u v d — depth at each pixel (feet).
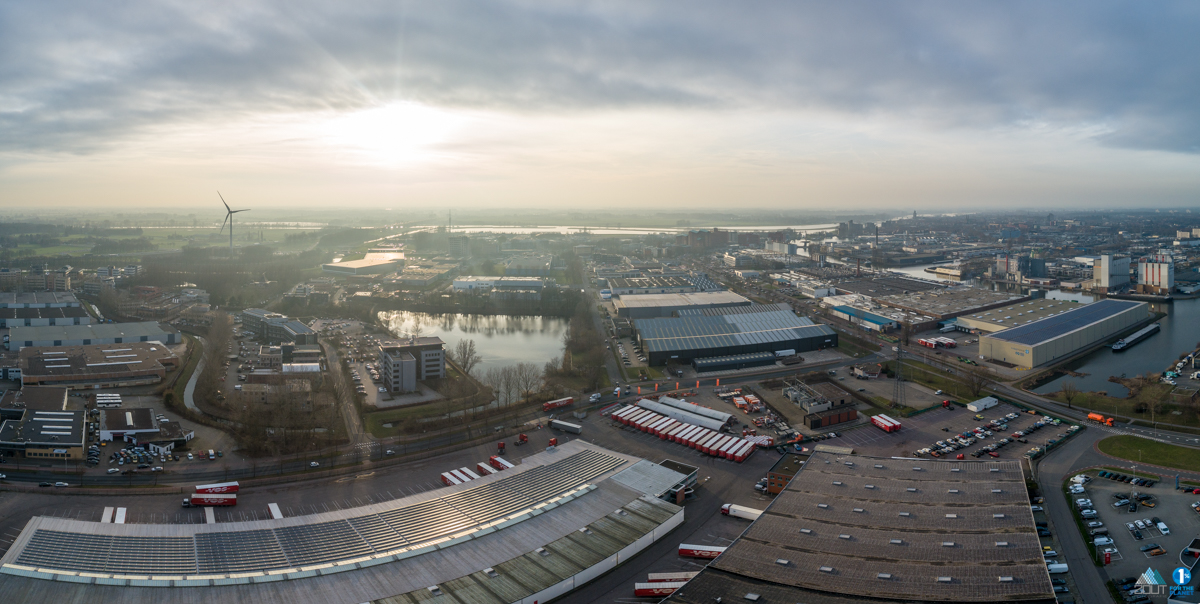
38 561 473.67
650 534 551.18
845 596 441.68
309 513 595.88
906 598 435.94
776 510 562.66
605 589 492.13
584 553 515.50
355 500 623.36
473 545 522.06
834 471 630.33
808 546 504.84
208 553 501.56
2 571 456.04
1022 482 583.99
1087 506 596.70
